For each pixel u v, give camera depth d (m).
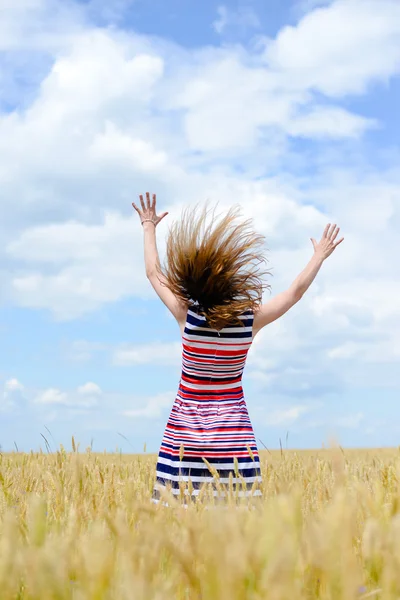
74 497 2.98
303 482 3.52
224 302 4.29
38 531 1.62
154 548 1.64
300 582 1.55
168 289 4.62
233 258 4.24
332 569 1.38
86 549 1.42
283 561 1.25
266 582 1.25
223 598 1.28
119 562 1.67
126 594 1.35
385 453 5.66
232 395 4.40
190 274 4.29
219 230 4.25
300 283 4.54
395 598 1.47
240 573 1.29
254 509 2.29
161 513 2.19
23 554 1.55
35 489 3.74
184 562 1.61
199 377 4.38
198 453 4.18
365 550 1.72
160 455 4.36
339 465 1.82
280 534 1.36
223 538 1.36
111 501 3.12
